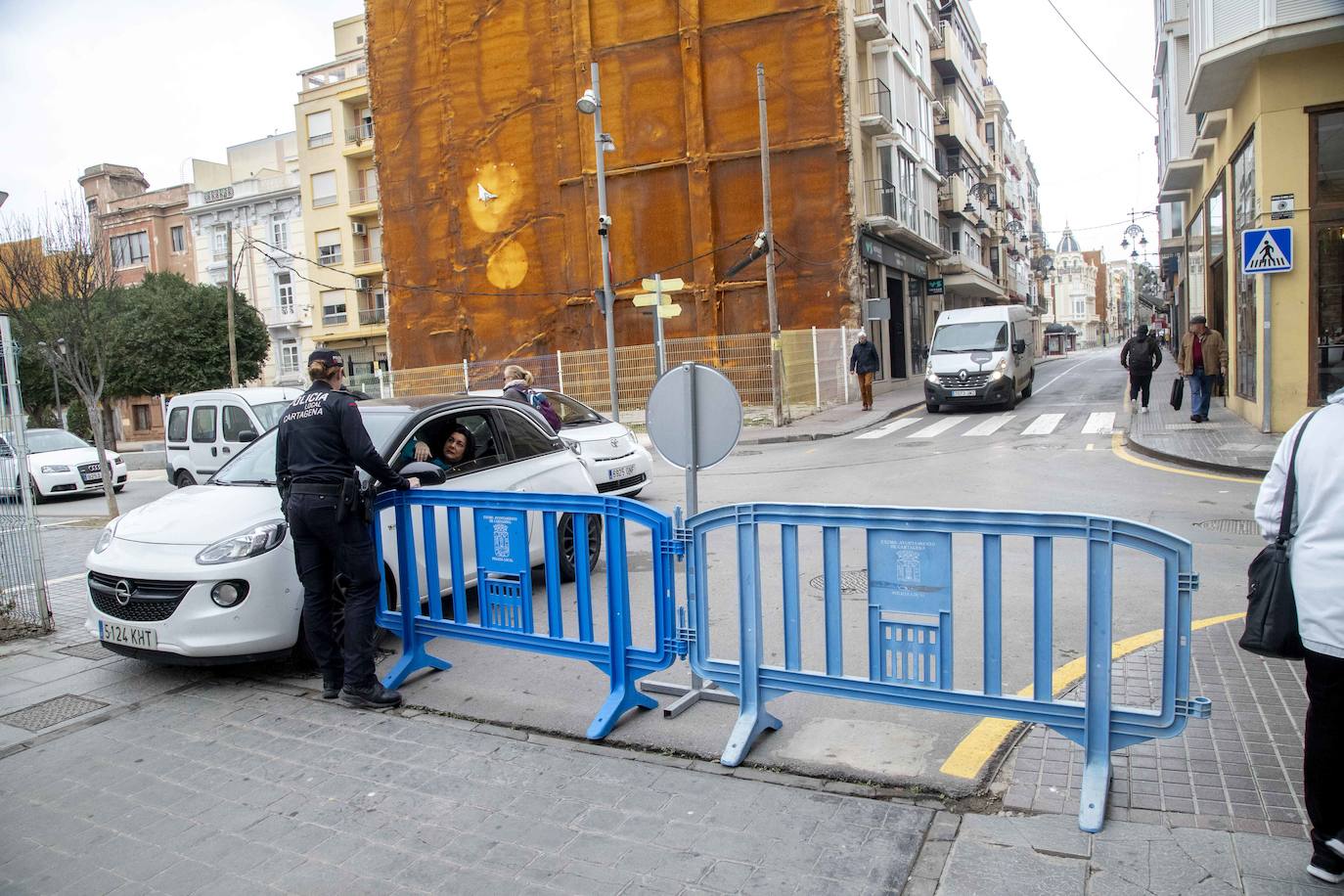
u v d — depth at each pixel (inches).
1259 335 512.1
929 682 141.7
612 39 1034.7
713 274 999.0
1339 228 472.7
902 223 1106.1
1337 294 479.5
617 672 172.2
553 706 183.8
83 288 516.4
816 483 462.6
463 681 201.9
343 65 1851.6
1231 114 575.8
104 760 167.3
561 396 446.0
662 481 518.0
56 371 562.3
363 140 1755.7
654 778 148.7
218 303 1531.7
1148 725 126.0
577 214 1068.5
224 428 516.4
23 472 255.0
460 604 196.1
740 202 989.8
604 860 124.2
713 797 140.6
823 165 960.3
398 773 156.3
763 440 708.7
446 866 125.1
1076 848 118.6
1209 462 426.0
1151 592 237.8
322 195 1813.5
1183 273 1219.2
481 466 254.2
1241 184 560.7
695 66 989.2
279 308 1884.8
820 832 127.8
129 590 199.8
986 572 135.9
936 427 701.3
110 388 1469.0
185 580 193.6
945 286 1652.3
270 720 183.8
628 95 1031.0
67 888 124.4
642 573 296.7
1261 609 109.3
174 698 198.5
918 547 140.6
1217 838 118.4
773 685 156.5
